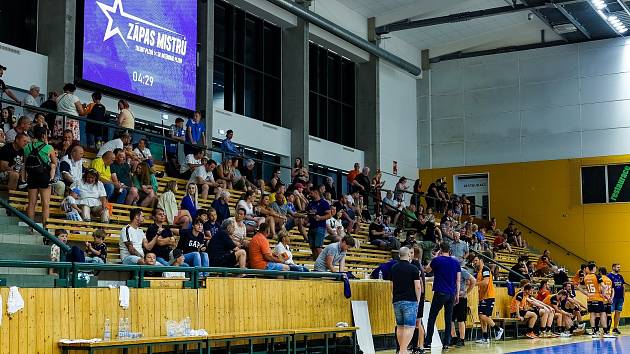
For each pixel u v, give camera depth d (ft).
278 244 50.16
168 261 43.62
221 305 38.09
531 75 107.76
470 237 87.25
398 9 97.86
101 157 51.24
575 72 105.09
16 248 39.29
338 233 68.49
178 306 35.68
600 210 102.83
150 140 70.54
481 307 59.67
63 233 40.29
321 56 97.04
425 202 108.88
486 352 48.55
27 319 29.09
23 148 43.83
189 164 64.80
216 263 42.75
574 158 104.42
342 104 100.37
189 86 74.28
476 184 110.83
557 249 104.78
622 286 74.54
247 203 59.16
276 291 41.65
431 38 108.17
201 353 34.42
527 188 106.83
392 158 104.99
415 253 47.32
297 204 69.67
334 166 95.76
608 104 102.99
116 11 66.13
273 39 90.99
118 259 44.80
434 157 111.86
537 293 69.67
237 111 85.30
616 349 52.26
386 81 104.63
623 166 101.91
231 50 84.33
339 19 94.99
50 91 61.36
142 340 31.37
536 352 49.47
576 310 71.51
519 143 107.86
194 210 52.80
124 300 32.91
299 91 89.30
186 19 73.97
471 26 104.78
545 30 106.63
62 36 61.46
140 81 68.44
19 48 59.62
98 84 64.13
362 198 86.43
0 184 46.06
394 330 51.03
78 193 47.19
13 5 61.57
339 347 45.29
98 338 31.71
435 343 52.75
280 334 38.99
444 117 111.75
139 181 55.06
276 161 88.79
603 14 93.86
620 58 102.63
